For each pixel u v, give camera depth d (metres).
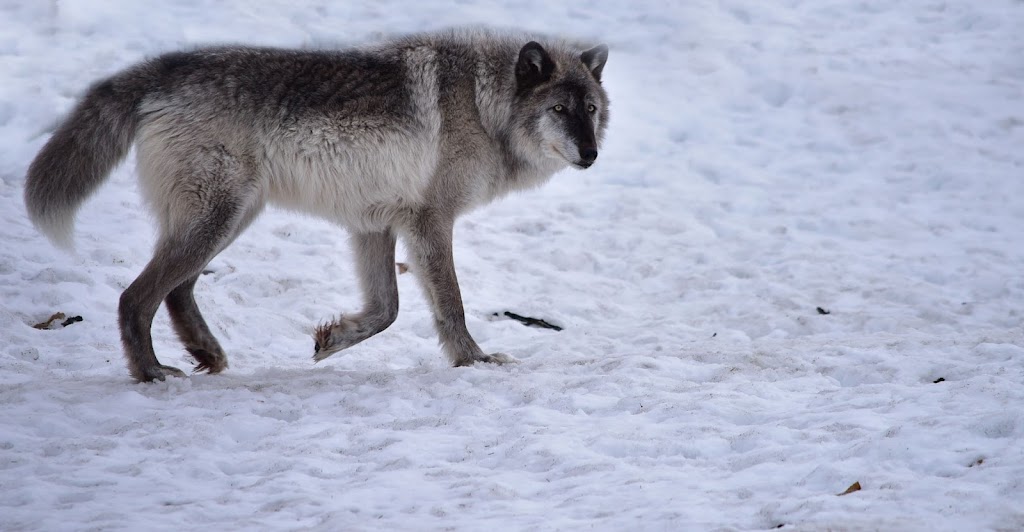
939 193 20.31
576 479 6.72
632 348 12.36
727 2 30.95
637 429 7.67
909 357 9.85
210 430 8.16
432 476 6.97
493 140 11.13
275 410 8.84
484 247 17.64
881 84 25.67
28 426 8.27
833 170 21.77
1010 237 17.98
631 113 24.58
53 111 20.08
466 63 10.98
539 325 14.45
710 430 7.51
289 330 13.18
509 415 8.41
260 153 9.97
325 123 10.07
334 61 10.34
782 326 13.70
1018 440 6.46
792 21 29.80
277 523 6.05
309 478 7.05
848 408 7.94
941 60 27.12
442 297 10.84
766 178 21.38
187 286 10.30
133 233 15.97
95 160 9.87
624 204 19.94
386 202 10.59
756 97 25.44
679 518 5.67
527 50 11.02
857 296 15.20
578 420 8.18
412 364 12.05
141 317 9.69
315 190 10.30
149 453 7.69
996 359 9.87
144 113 9.83
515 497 6.46
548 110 11.18
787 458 6.73
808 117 24.27
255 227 16.97
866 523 5.23
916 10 30.41
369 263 11.08
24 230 15.12
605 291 16.02
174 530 5.95
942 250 17.33
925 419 7.06
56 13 24.39
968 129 23.30
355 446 7.79
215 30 25.42
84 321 12.38
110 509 6.37
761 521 5.60
